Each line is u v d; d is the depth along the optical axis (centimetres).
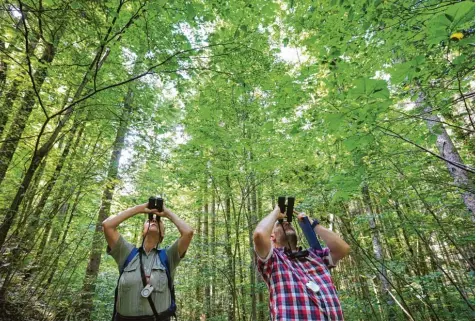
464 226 482
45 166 501
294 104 417
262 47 489
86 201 627
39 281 504
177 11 342
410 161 391
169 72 356
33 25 331
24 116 428
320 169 522
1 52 335
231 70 425
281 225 199
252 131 596
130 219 627
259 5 427
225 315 904
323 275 170
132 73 469
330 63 329
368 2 261
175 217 223
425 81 253
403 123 363
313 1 384
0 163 411
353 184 282
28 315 459
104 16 349
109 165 576
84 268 743
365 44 331
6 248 390
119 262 208
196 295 1047
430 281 579
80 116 453
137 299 191
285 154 559
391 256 752
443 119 452
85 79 363
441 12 199
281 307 154
